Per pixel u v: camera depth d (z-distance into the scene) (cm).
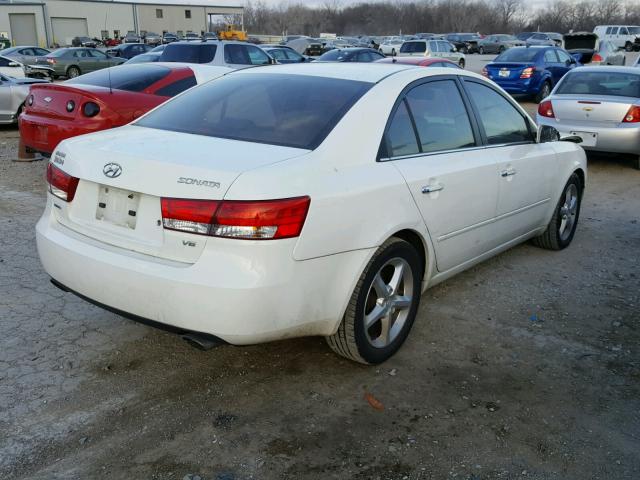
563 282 482
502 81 1770
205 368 342
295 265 278
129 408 304
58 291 433
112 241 299
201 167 275
